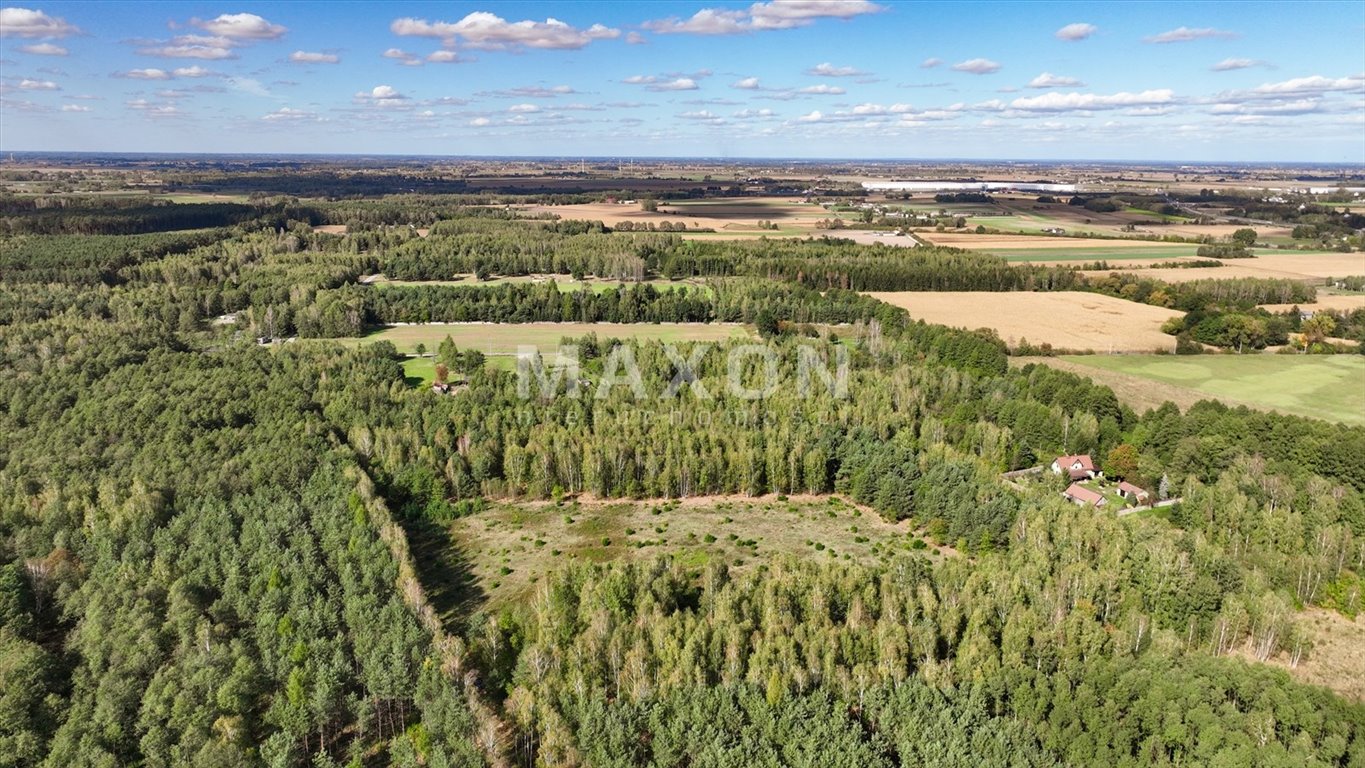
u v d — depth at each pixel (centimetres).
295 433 12412
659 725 6862
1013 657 7400
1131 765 6397
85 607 8344
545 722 6888
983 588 8688
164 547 9162
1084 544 9588
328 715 7056
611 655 7631
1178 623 8556
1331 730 6512
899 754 6675
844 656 7638
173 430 11956
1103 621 8694
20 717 6838
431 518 11825
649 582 8862
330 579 8856
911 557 9900
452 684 7325
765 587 8538
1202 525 10662
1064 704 6850
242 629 8188
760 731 6856
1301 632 8275
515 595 9756
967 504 10731
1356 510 10450
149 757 6575
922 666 7481
